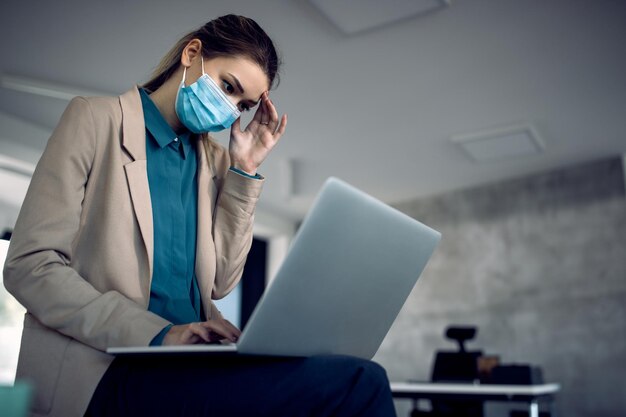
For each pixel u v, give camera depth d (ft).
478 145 16.74
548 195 18.79
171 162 4.34
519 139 16.28
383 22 11.13
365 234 3.03
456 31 11.51
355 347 3.50
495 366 12.36
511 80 13.42
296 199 21.06
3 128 14.82
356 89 13.80
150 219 3.87
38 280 3.30
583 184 18.25
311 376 2.79
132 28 11.51
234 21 4.69
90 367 3.24
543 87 13.74
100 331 3.20
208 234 4.42
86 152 3.77
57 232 3.46
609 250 17.46
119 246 3.72
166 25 11.37
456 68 12.90
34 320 3.47
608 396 16.57
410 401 19.11
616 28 11.41
